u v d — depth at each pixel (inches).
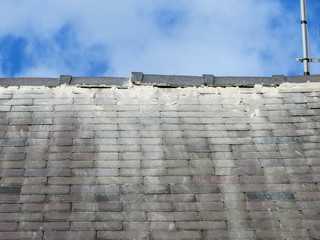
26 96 227.9
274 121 221.3
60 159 199.0
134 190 188.4
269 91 237.1
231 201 185.9
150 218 178.9
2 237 170.6
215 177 194.9
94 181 190.9
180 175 195.0
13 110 220.8
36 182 189.3
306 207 184.2
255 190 190.1
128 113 222.4
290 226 178.2
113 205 182.4
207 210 182.4
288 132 215.6
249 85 239.5
